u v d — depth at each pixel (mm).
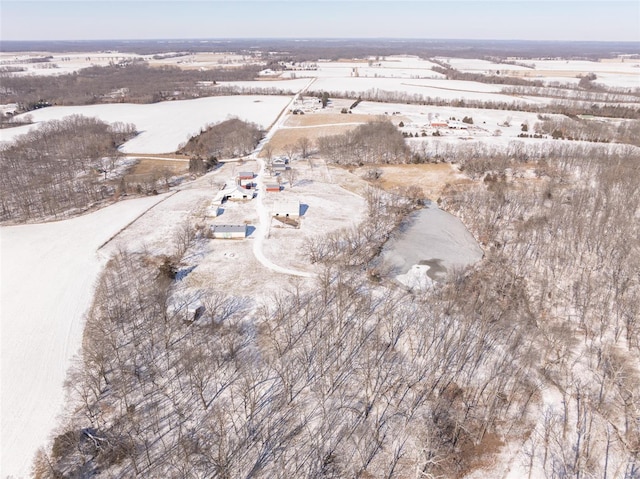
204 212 100562
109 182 121625
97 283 72688
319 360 54312
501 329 60938
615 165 111062
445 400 49781
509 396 50188
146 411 48188
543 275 73812
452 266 79438
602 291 67250
